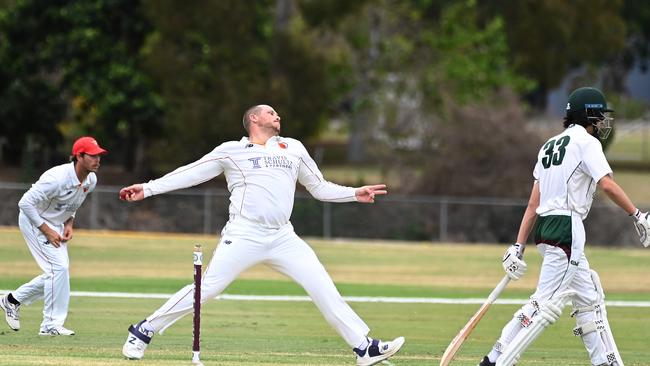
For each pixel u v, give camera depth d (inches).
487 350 1590.8
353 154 6889.8
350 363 1331.2
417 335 1764.3
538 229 1206.9
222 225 4254.4
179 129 4638.3
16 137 5383.9
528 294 2498.8
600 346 1225.4
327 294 1238.9
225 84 4665.4
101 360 1232.2
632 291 2669.8
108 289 2303.2
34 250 1558.8
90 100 5113.2
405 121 5428.2
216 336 1658.5
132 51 5310.0
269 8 5477.4
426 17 7229.3
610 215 4419.3
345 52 6018.7
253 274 2787.9
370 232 4372.5
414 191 4909.0
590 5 6569.9
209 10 4653.1
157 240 3639.3
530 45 6668.3
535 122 5797.2
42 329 1572.3
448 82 6033.5
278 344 1584.6
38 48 5300.2
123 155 5826.8
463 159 4950.8
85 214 4173.2
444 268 3132.4
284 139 1273.4
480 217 4439.0
